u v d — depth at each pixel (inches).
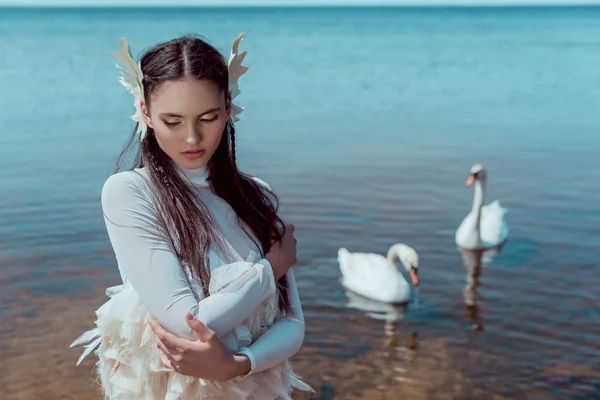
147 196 85.1
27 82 983.6
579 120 744.3
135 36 2261.3
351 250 356.5
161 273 81.4
